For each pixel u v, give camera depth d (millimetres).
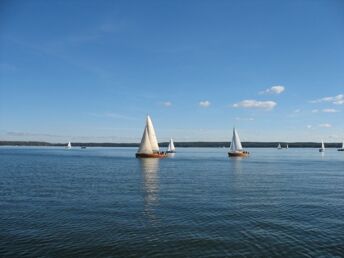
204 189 43719
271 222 25844
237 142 141000
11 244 20469
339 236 22266
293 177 59656
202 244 20750
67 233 22688
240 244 20750
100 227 24266
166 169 77312
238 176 61406
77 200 34906
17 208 30594
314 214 28562
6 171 68562
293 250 19781
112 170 73188
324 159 133000
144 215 28156
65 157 138250
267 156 166125
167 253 19328
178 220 26484
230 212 29406
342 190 42781
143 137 113125
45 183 48688
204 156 163000
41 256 18703
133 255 19016
